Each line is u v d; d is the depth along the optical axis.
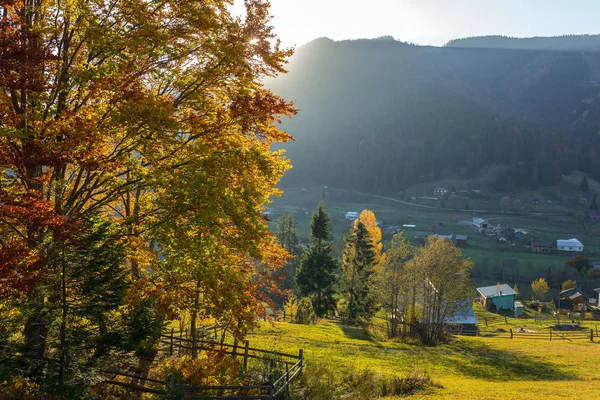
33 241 11.62
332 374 19.02
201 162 13.21
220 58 13.20
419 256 48.00
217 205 12.82
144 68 13.31
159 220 13.92
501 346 42.50
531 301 101.81
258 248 14.37
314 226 59.50
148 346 12.73
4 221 10.98
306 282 58.59
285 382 15.61
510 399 18.45
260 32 13.42
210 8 13.46
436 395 19.38
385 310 52.41
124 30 12.42
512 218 183.62
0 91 11.56
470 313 67.38
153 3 12.99
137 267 15.32
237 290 14.94
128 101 11.81
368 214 71.56
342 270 62.94
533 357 35.69
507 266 124.44
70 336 11.05
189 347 18.67
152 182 12.77
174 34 13.34
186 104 14.91
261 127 14.73
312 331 40.91
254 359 19.09
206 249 14.12
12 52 9.82
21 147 12.02
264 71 14.17
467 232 159.88
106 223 12.06
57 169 12.53
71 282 11.11
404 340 45.94
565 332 56.25
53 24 12.38
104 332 11.45
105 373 13.03
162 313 14.10
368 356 31.23
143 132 12.49
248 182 14.57
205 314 15.41
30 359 10.55
